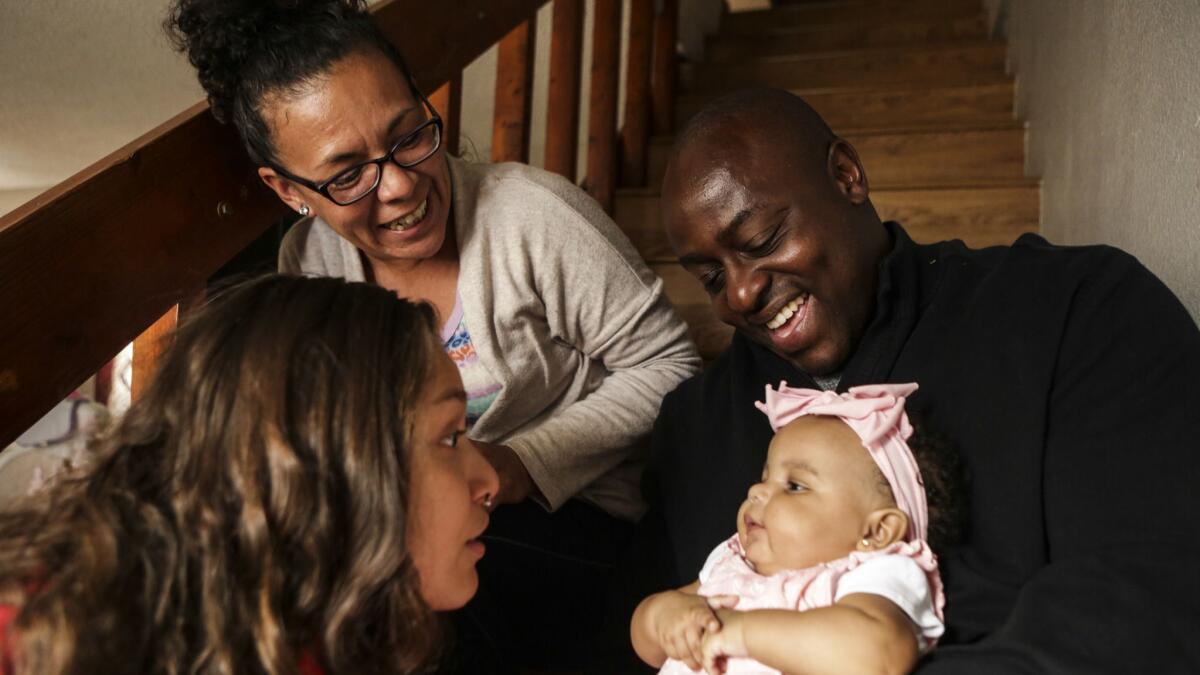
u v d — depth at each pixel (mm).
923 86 3361
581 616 1416
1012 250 1159
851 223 1203
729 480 1256
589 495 1441
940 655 910
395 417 777
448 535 836
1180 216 1318
